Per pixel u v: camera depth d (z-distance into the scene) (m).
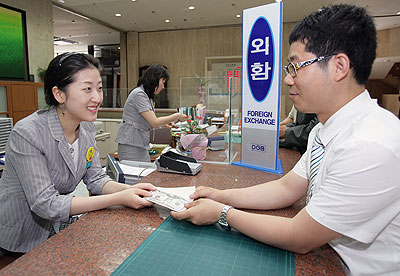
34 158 1.02
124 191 1.01
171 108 4.11
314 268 0.67
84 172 1.26
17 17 5.54
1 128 2.37
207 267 0.66
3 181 1.12
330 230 0.64
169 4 6.52
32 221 1.15
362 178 0.60
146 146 2.74
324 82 0.71
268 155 1.45
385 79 9.49
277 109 1.38
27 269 0.65
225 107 2.13
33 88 5.40
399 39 8.16
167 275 0.63
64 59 1.02
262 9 1.36
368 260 0.68
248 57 1.46
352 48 0.67
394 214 0.62
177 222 0.90
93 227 0.85
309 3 6.33
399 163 0.59
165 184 1.22
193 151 1.66
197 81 2.24
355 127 0.67
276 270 0.66
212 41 8.88
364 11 0.68
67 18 7.49
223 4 6.51
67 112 1.08
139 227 0.86
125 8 6.81
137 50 9.38
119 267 0.66
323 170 0.73
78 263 0.67
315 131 0.93
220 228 0.86
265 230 0.73
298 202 1.06
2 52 5.29
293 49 0.74
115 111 5.04
